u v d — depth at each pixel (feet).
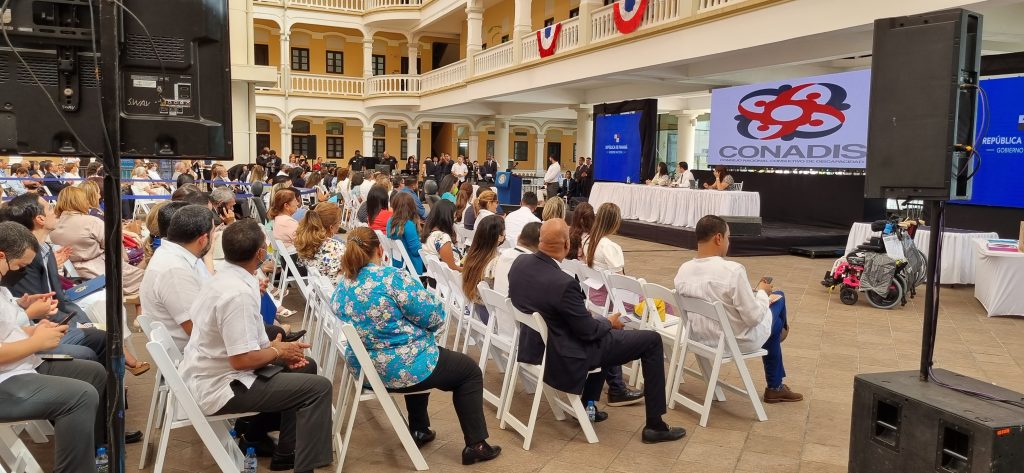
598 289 17.02
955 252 29.12
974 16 10.14
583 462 12.05
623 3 41.88
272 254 23.34
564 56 49.03
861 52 32.96
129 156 8.54
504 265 14.98
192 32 8.73
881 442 9.79
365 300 11.21
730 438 13.14
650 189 47.06
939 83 10.07
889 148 10.70
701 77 44.65
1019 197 30.99
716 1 34.73
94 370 11.17
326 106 87.25
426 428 12.74
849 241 33.04
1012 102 30.96
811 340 20.43
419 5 84.99
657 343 12.79
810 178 46.16
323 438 10.64
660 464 12.01
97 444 11.88
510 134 107.24
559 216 20.13
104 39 8.05
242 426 12.60
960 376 10.18
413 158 83.56
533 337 13.12
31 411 9.45
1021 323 22.98
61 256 14.90
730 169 49.80
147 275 12.03
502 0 84.07
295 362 11.01
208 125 8.88
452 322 22.04
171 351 11.06
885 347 19.76
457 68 73.10
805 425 13.83
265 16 83.66
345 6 87.61
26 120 8.23
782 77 47.03
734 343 13.52
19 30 8.00
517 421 13.05
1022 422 8.42
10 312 10.10
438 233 21.20
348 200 46.75
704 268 13.98
